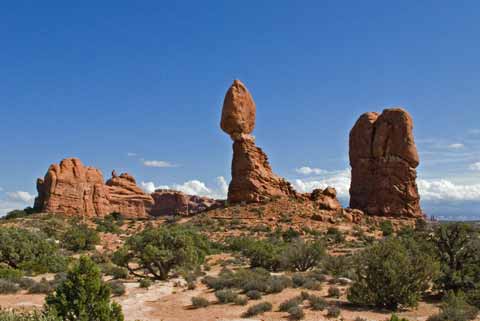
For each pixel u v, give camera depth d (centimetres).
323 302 2467
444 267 2750
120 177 15075
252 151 9581
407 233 7188
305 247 4272
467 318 2161
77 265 1838
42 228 7962
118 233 8325
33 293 3106
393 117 9619
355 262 2594
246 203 9219
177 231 3984
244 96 9812
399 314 2319
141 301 2859
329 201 9281
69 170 11844
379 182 9462
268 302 2502
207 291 3092
